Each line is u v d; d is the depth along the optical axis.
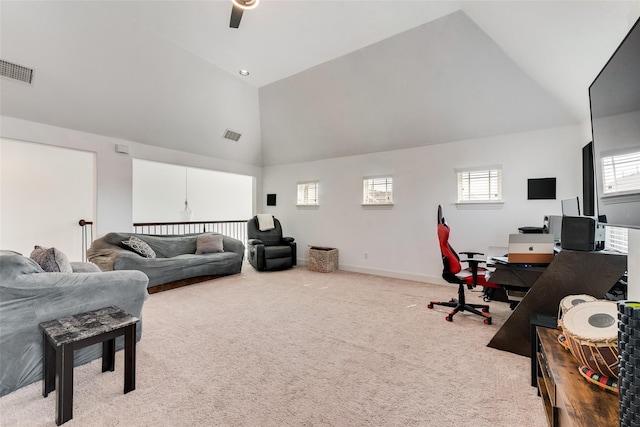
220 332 2.52
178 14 2.86
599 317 1.22
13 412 1.49
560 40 2.12
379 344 2.31
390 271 4.78
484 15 2.59
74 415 1.46
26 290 1.65
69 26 2.83
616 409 0.96
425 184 4.44
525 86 3.25
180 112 4.36
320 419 1.46
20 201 4.55
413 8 2.74
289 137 5.47
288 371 1.90
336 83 4.11
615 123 1.31
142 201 6.72
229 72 4.16
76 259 5.05
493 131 3.84
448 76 3.46
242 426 1.40
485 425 1.42
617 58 1.28
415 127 4.26
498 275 2.35
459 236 4.14
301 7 2.70
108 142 4.06
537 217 3.63
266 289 3.98
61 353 1.41
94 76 3.35
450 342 2.34
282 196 6.22
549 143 3.55
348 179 5.28
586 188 2.92
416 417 1.47
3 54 2.79
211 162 5.49
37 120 3.41
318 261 5.17
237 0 2.25
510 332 2.17
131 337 1.66
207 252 4.79
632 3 1.42
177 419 1.44
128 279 2.12
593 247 1.90
